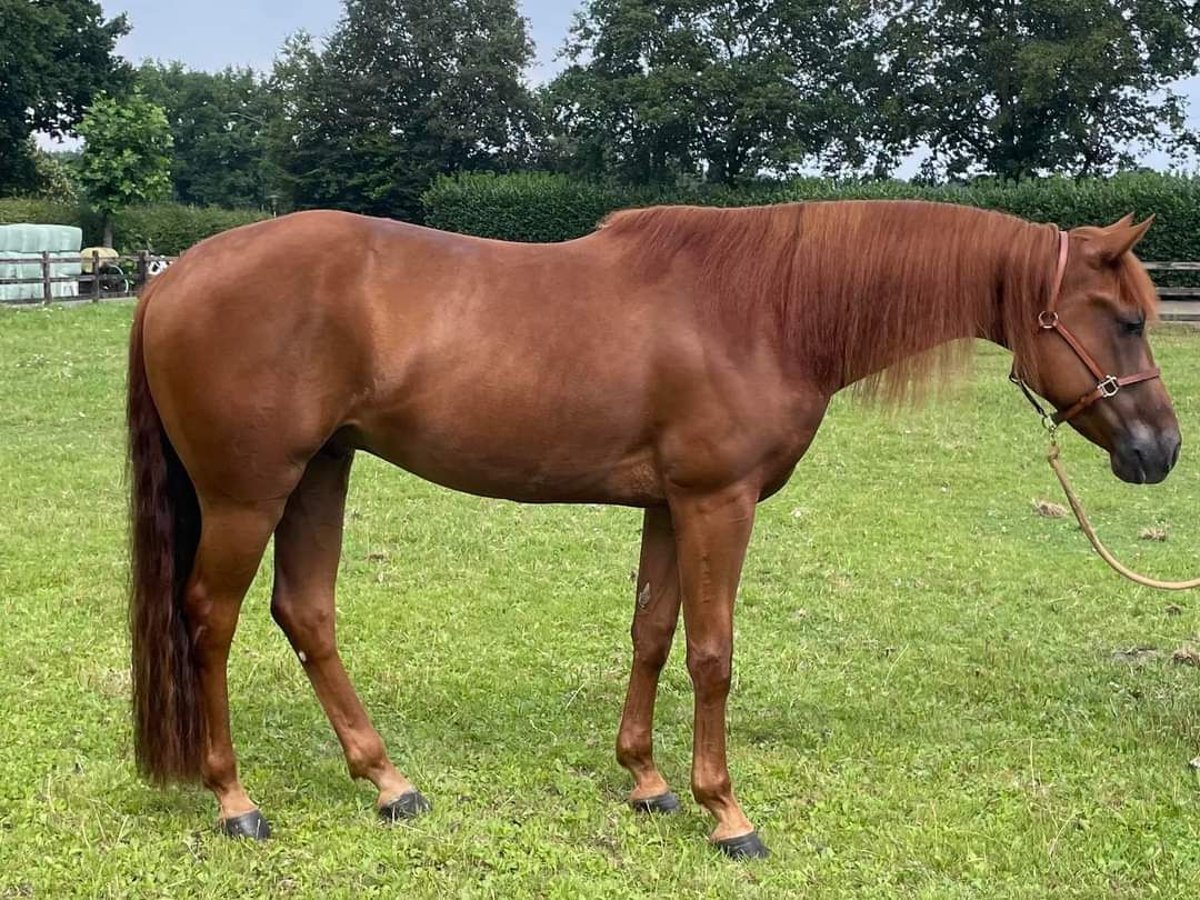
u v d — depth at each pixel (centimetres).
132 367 307
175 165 6256
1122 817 337
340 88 4697
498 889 289
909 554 683
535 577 610
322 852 308
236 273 290
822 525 755
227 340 288
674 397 298
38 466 852
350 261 296
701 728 316
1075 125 3475
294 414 293
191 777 311
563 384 297
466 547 670
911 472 944
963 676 468
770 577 625
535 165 4947
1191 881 299
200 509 310
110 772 350
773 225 313
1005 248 318
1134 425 322
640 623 338
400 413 302
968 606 576
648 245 311
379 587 579
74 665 443
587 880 294
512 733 400
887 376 323
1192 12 3600
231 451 293
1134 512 809
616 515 778
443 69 4769
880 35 3944
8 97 3978
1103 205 2680
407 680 449
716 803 318
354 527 706
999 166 3784
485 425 300
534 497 319
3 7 3809
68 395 1180
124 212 3309
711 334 300
